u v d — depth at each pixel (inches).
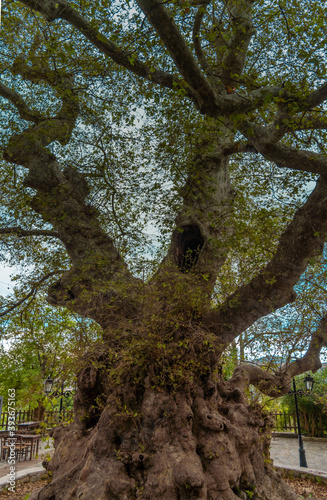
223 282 295.7
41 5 206.8
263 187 303.1
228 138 331.3
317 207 223.8
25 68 284.8
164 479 192.4
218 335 263.0
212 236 293.9
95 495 188.4
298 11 255.1
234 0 251.6
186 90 208.1
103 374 248.4
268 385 301.4
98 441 214.5
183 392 229.0
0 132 298.8
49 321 256.8
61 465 230.2
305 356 324.8
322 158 214.8
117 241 318.7
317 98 193.8
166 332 237.0
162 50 256.7
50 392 258.4
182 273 281.3
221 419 230.8
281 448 538.3
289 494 235.5
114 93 309.0
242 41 272.7
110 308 250.7
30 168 297.9
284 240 237.0
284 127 204.5
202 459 212.7
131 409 228.1
